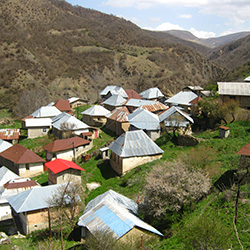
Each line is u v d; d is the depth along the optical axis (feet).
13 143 153.17
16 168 113.50
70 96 318.45
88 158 116.67
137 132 102.06
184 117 114.73
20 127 195.62
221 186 65.51
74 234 68.90
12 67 320.29
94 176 100.07
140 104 154.71
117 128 138.21
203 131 112.98
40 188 79.05
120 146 98.17
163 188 58.59
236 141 93.20
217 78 239.71
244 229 48.21
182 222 57.82
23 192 79.51
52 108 182.50
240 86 122.21
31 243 66.44
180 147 103.86
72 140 125.49
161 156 98.94
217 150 89.86
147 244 54.75
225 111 108.47
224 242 41.60
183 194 57.98
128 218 57.21
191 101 136.77
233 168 72.49
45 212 74.95
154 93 203.00
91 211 63.46
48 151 120.78
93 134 137.49
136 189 81.71
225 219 52.54
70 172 93.81
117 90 212.84
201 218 46.19
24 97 258.37
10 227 78.38
